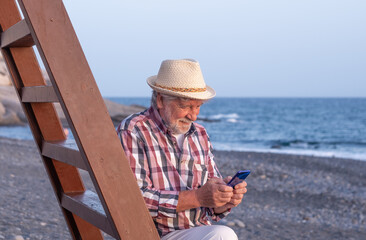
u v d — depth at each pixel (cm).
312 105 15925
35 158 1454
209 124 5878
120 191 201
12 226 567
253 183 1284
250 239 688
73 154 216
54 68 193
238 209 933
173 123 273
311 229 814
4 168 1134
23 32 217
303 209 1004
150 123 278
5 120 3891
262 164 1683
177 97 269
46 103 263
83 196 256
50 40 194
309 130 5288
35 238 529
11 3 260
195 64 273
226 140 3612
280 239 708
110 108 4844
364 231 836
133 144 268
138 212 203
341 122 6988
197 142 296
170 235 267
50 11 195
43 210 700
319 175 1505
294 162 1794
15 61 261
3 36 255
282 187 1257
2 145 1752
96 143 198
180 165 279
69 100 195
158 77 280
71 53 197
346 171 1631
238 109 12038
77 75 197
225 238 255
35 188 901
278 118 7919
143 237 203
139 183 262
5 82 4544
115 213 199
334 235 781
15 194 798
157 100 278
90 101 198
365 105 15712
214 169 305
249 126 5716
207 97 272
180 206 259
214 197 255
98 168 197
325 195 1180
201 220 284
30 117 264
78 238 276
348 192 1245
